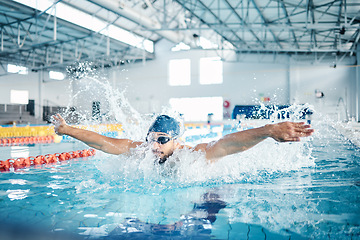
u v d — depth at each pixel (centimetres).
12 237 121
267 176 234
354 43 1456
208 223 137
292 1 1004
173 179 221
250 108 1208
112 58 1922
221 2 1120
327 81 1706
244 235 123
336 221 136
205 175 223
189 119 1972
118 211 156
